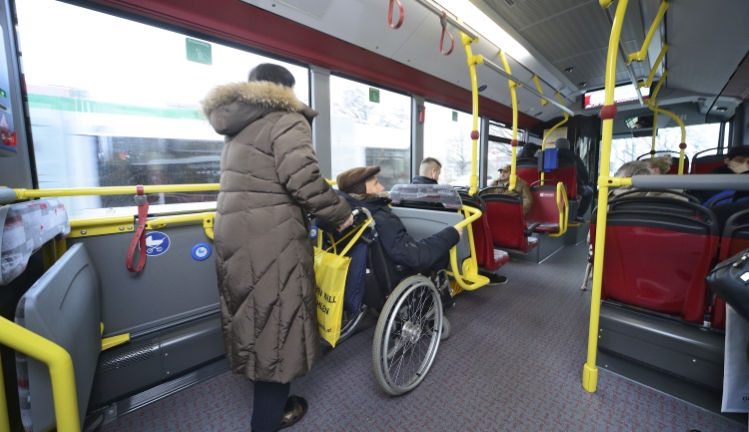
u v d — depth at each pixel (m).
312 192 1.16
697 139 6.17
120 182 2.06
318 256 1.61
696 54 3.79
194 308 1.98
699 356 1.48
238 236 1.20
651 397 1.65
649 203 1.67
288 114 1.20
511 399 1.66
